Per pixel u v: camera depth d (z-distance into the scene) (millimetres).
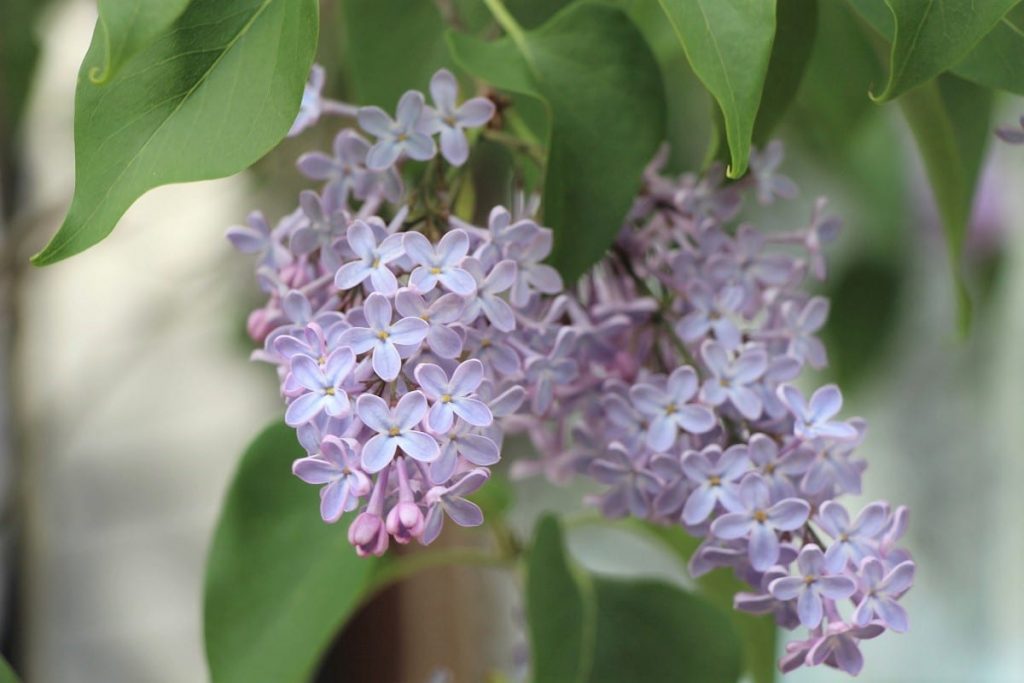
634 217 733
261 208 1133
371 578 782
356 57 776
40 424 1351
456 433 665
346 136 702
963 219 783
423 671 1307
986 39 704
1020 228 1363
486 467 677
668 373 726
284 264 708
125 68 678
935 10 663
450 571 1325
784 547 688
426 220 700
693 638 807
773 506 688
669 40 822
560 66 721
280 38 682
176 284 1359
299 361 665
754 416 703
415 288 667
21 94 1004
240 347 1294
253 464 770
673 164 994
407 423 661
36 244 1268
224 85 682
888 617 682
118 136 678
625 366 716
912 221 1203
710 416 703
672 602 809
